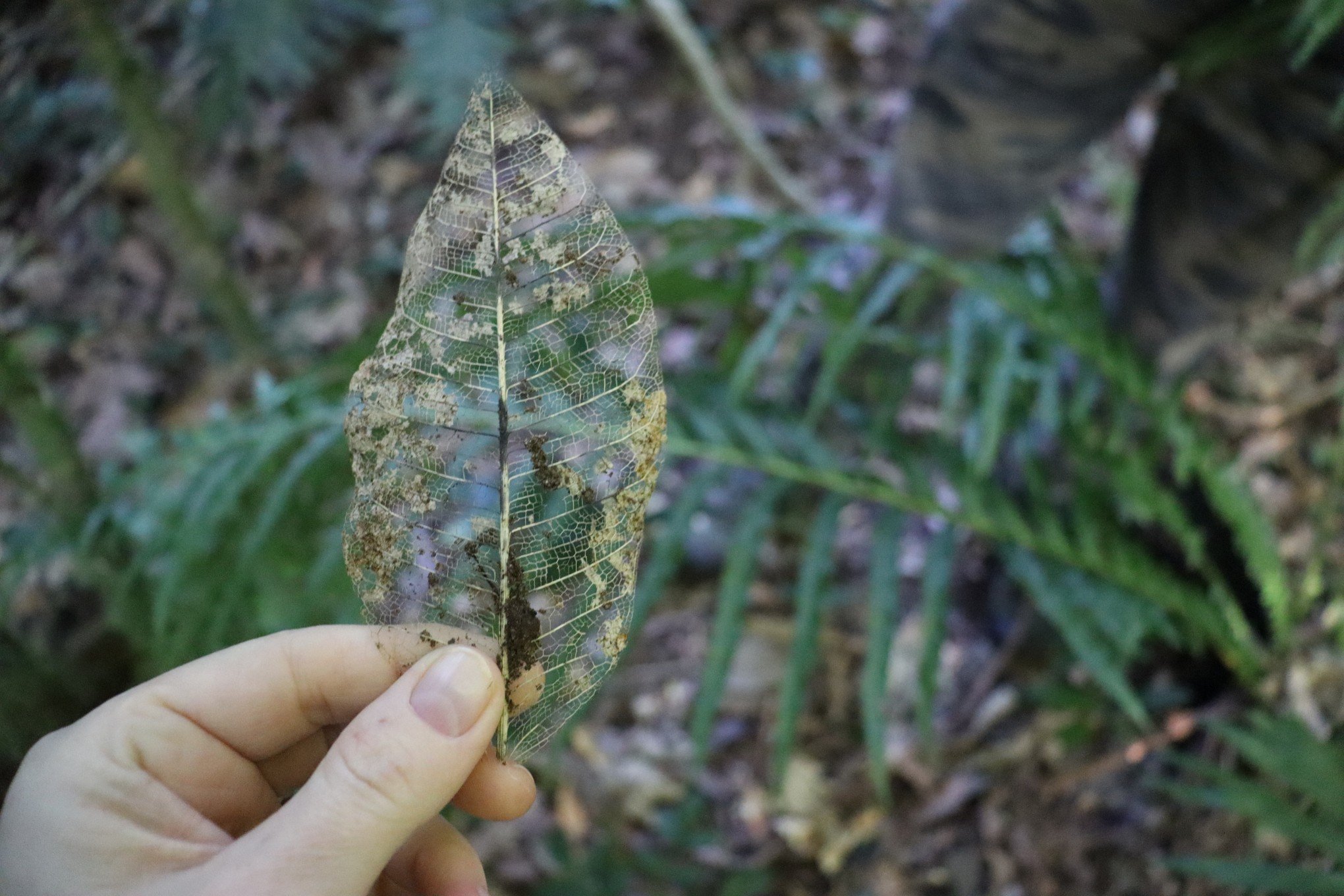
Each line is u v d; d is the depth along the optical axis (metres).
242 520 0.43
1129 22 0.43
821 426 0.64
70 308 0.69
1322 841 0.42
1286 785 0.50
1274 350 0.70
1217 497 0.49
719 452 0.48
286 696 0.27
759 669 0.64
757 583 0.66
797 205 0.77
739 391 0.47
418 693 0.23
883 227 0.59
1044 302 0.49
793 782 0.59
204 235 0.52
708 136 0.91
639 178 0.89
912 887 0.55
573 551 0.22
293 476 0.41
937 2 1.01
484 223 0.21
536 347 0.22
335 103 0.83
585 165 0.90
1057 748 0.57
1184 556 0.58
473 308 0.22
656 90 0.93
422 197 0.83
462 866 0.28
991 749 0.58
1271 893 0.47
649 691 0.63
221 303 0.56
